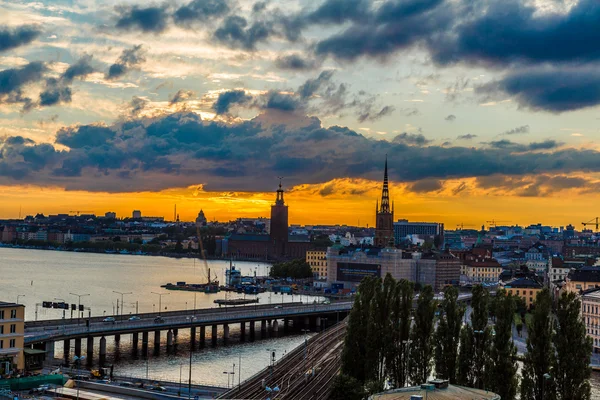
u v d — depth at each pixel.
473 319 185.12
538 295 170.62
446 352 188.25
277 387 198.25
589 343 166.62
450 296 193.25
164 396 191.12
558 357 166.75
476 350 183.12
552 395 165.50
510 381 171.50
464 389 139.12
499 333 174.38
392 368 198.75
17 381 194.62
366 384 187.62
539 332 168.25
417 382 193.38
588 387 165.38
